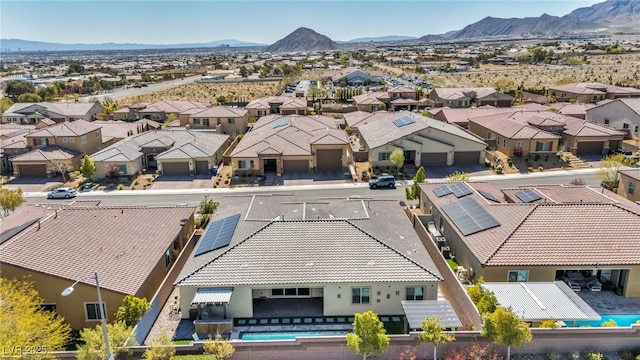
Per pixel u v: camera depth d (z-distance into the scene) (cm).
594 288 2819
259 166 5766
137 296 2622
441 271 3055
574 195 3572
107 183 5606
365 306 2705
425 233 3484
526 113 7244
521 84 13225
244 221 3186
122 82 17050
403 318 2702
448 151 5969
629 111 6688
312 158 5866
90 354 2109
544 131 6275
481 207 3341
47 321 2317
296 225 2997
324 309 2702
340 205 3494
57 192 5084
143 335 2525
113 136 7288
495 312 2142
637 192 4134
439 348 2245
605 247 2767
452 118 7800
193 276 2642
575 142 6212
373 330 2067
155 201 4962
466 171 5762
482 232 3042
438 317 2344
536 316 2308
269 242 2859
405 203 4681
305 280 2597
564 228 2912
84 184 5503
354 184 5422
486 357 2228
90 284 2564
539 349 2252
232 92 13962
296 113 9769
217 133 7475
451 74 17738
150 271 2834
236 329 2591
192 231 3838
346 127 8138
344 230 2956
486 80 15225
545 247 2786
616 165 4844
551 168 5806
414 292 2680
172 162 5866
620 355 2227
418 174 4569
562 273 2936
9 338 2077
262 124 7719
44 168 5844
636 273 2727
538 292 2519
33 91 13275
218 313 2680
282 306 2811
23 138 6525
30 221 3034
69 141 6206
